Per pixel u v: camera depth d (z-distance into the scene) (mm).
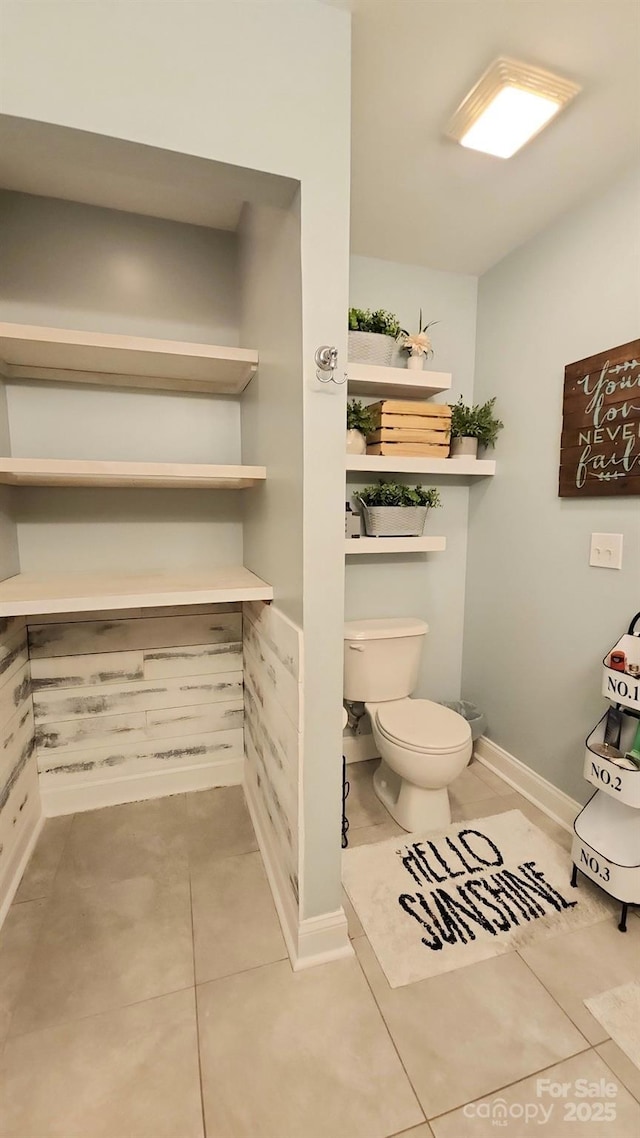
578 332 1774
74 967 1312
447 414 2082
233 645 2129
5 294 1704
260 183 1104
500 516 2219
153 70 962
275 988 1264
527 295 2004
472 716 2346
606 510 1698
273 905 1524
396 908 1510
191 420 1976
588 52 1172
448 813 1915
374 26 1115
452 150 1481
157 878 1624
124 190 1670
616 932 1433
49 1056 1104
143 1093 1040
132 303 1844
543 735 2029
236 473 1530
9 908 1496
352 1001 1232
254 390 1729
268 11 1029
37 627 1860
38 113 905
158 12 959
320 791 1297
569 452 1810
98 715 1978
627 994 1251
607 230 1643
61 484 1723
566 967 1327
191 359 1551
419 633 2168
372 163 1539
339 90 1097
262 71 1034
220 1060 1100
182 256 1891
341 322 1160
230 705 2152
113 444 1887
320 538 1212
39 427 1798
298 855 1312
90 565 1913
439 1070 1084
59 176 1588
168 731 2082
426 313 2229
